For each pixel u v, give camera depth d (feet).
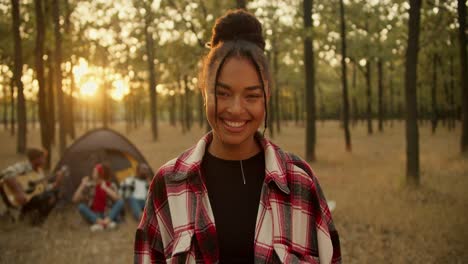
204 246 4.32
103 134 30.32
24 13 47.03
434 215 22.27
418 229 20.52
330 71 121.49
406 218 21.99
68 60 55.16
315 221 4.62
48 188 24.80
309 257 4.45
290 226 4.42
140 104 179.42
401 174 33.65
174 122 148.97
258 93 4.20
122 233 22.65
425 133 97.91
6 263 17.40
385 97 144.36
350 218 22.71
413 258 17.06
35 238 21.13
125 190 26.16
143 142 82.12
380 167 40.42
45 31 42.39
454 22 40.01
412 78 29.43
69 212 26.35
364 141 80.23
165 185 4.74
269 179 4.45
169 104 169.48
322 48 63.82
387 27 55.93
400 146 66.95
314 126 47.29
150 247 4.79
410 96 29.48
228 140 4.28
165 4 32.07
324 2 57.06
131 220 25.63
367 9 54.70
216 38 4.47
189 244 4.29
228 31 4.38
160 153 56.08
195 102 153.89
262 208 4.42
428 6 39.88
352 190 29.48
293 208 4.50
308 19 42.63
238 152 4.61
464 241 18.65
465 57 43.83
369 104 100.42
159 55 80.38
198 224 4.38
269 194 4.46
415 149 29.30
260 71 4.18
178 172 4.67
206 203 4.48
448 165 39.17
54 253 18.97
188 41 35.17
